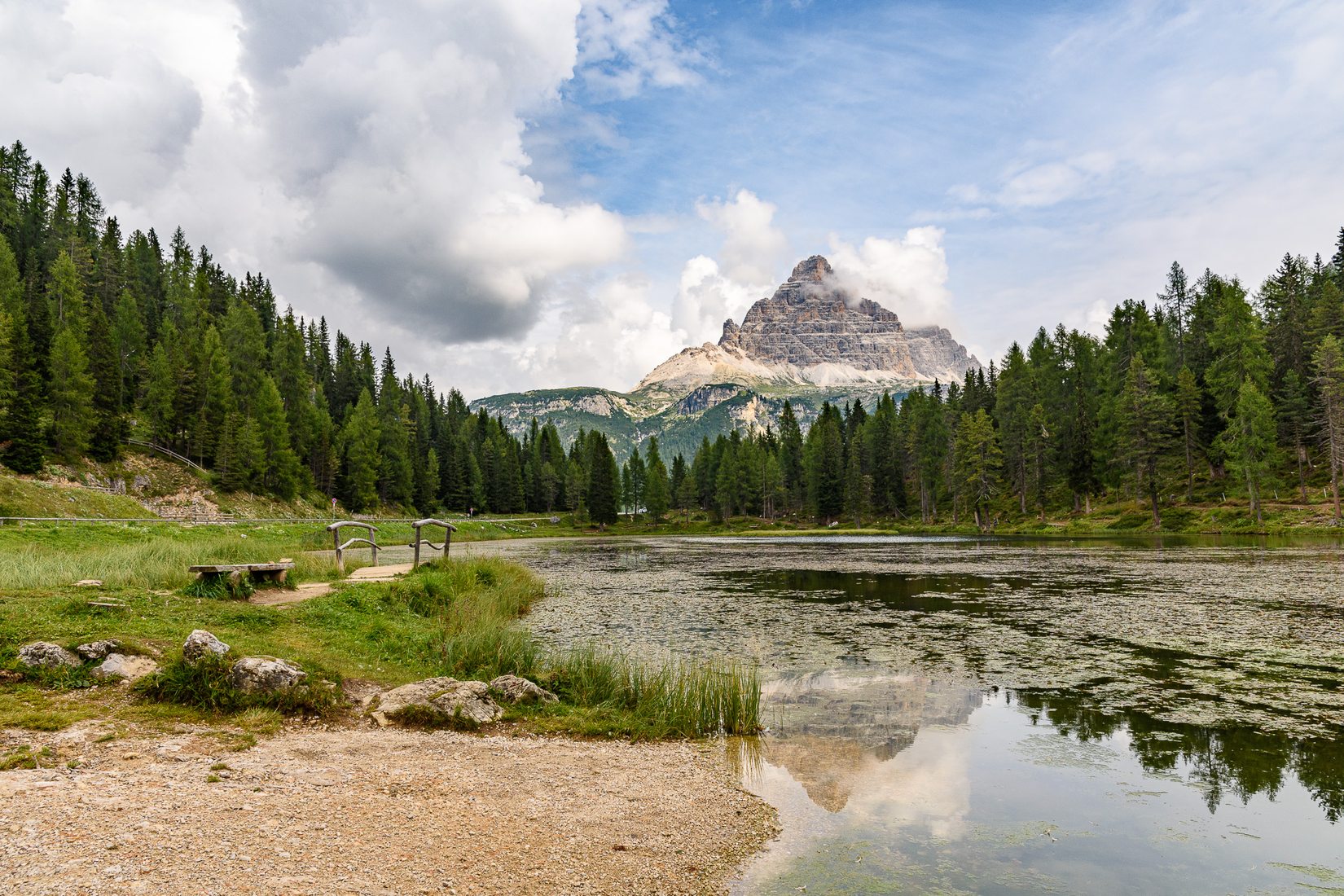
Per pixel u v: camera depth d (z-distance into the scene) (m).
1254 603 22.30
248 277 142.50
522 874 6.15
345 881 5.68
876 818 7.85
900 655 16.28
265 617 14.88
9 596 13.12
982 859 6.84
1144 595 24.84
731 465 130.62
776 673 14.77
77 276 91.69
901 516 110.94
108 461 73.62
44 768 7.39
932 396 127.75
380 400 131.75
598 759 9.73
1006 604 23.55
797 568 39.84
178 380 88.50
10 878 5.10
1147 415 66.69
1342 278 85.56
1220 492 67.19
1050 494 88.81
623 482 160.25
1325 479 63.50
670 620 21.38
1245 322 70.00
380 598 19.23
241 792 7.34
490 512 140.75
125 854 5.68
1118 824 7.68
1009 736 10.65
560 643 17.80
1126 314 87.69
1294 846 7.12
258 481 85.69
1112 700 12.37
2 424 61.53
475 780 8.51
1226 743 10.13
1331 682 13.20
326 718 10.44
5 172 115.00
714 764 9.67
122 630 11.73
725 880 6.34
